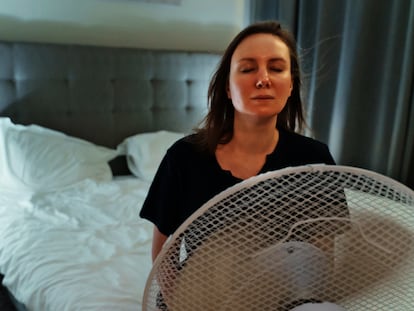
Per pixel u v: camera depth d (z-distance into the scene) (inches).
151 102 99.4
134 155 91.0
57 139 82.0
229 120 33.6
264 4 110.8
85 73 89.3
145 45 102.7
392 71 78.6
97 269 48.7
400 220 22.3
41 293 46.4
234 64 27.8
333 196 21.2
